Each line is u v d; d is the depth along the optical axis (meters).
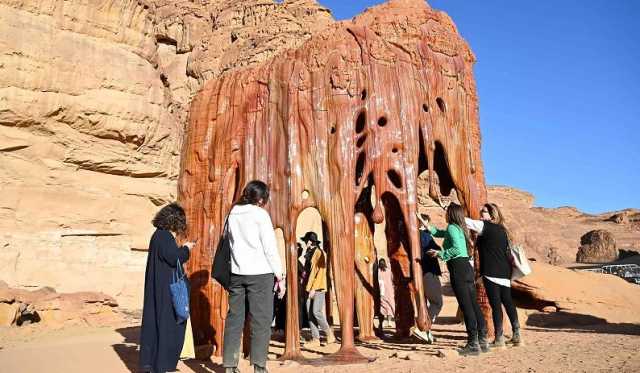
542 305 13.66
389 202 9.05
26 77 23.56
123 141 26.94
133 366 6.29
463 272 6.70
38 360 6.84
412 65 7.68
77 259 24.67
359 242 8.91
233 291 5.54
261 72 7.70
